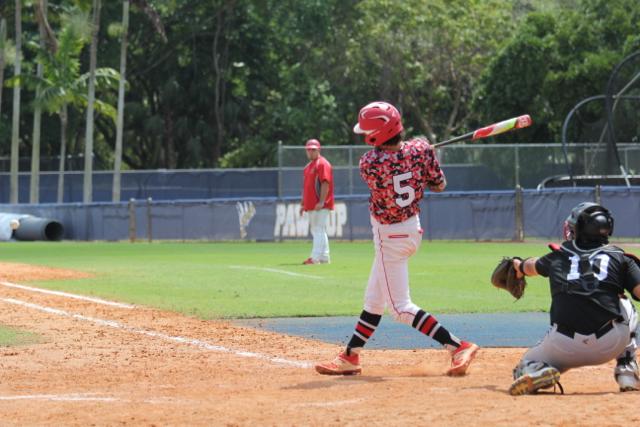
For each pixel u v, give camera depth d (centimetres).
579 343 1950
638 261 1969
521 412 1734
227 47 17075
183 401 1945
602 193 8131
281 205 9531
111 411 1844
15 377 2356
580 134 13650
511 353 2703
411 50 15712
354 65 15888
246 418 1753
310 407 1853
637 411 1728
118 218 10250
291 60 17375
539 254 6756
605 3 13800
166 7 15900
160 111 18125
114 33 13688
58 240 10712
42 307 3872
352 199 9325
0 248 8712
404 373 2369
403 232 2303
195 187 12750
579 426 1617
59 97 13362
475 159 11081
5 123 16238
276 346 2878
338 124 16200
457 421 1675
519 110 14125
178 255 7194
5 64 15225
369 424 1672
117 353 2753
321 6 15750
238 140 17700
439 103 16625
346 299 4088
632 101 12594
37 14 13475
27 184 14575
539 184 10819
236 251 7700
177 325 3356
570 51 13712
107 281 4975
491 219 8712
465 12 15825
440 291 4353
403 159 2272
